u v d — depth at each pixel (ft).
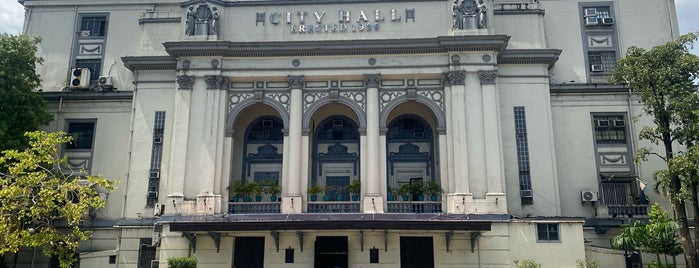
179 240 87.04
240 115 98.43
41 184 60.23
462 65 92.02
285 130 92.12
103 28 115.44
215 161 89.97
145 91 99.19
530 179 91.91
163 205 91.20
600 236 95.40
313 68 93.91
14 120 87.76
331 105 99.45
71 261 61.36
